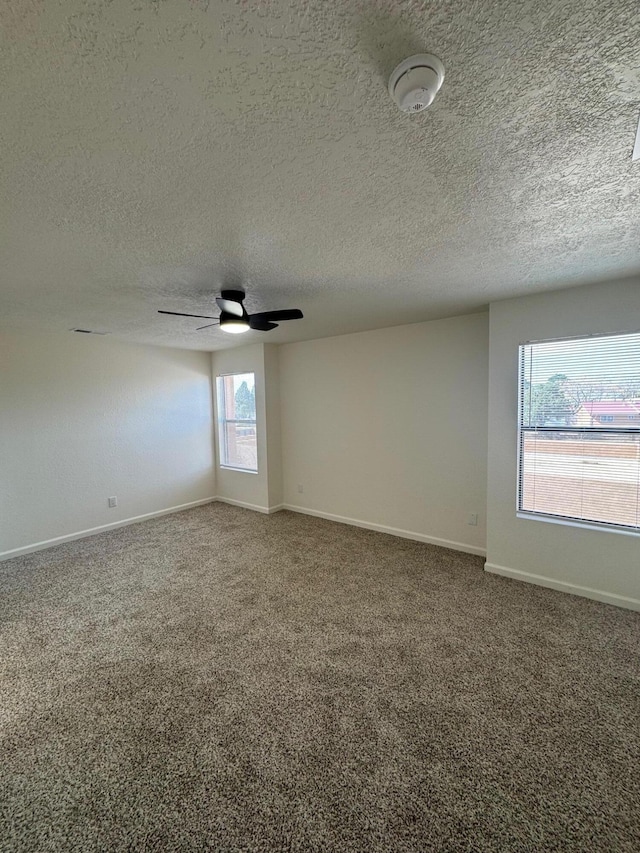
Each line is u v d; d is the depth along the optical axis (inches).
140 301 109.7
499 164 48.9
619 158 47.7
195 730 67.3
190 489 213.6
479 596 111.4
